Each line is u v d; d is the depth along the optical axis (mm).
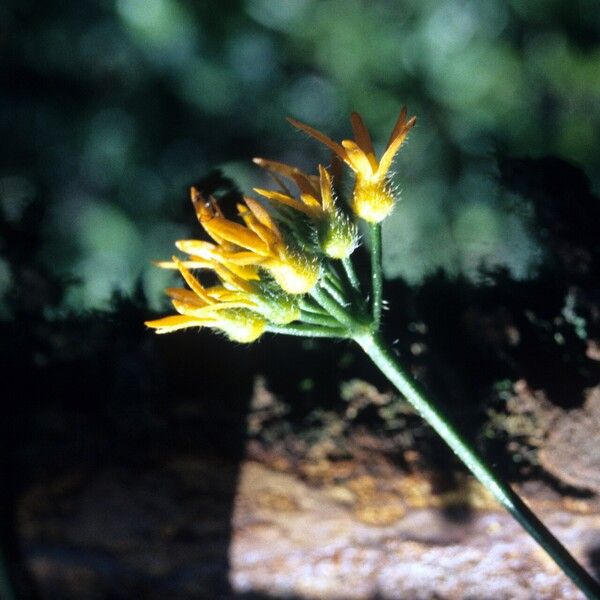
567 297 498
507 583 490
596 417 485
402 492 498
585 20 1057
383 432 503
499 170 509
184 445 512
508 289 502
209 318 410
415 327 505
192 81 1116
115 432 516
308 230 414
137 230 1081
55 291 541
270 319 412
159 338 519
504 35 1069
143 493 511
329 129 1097
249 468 508
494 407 494
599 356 489
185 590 509
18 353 523
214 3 1109
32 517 514
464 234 808
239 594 506
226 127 1115
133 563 510
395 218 919
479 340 498
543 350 494
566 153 1004
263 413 512
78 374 522
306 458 506
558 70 1034
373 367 510
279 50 1116
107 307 535
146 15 1105
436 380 499
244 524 504
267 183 951
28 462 517
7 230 544
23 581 515
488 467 413
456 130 1028
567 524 486
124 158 1104
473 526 492
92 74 1123
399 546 496
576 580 407
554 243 498
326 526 500
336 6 1103
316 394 512
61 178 1100
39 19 1115
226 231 406
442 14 1076
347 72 1093
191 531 507
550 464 488
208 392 515
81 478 515
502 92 1048
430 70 1072
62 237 1069
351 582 499
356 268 518
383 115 1075
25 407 521
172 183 1088
